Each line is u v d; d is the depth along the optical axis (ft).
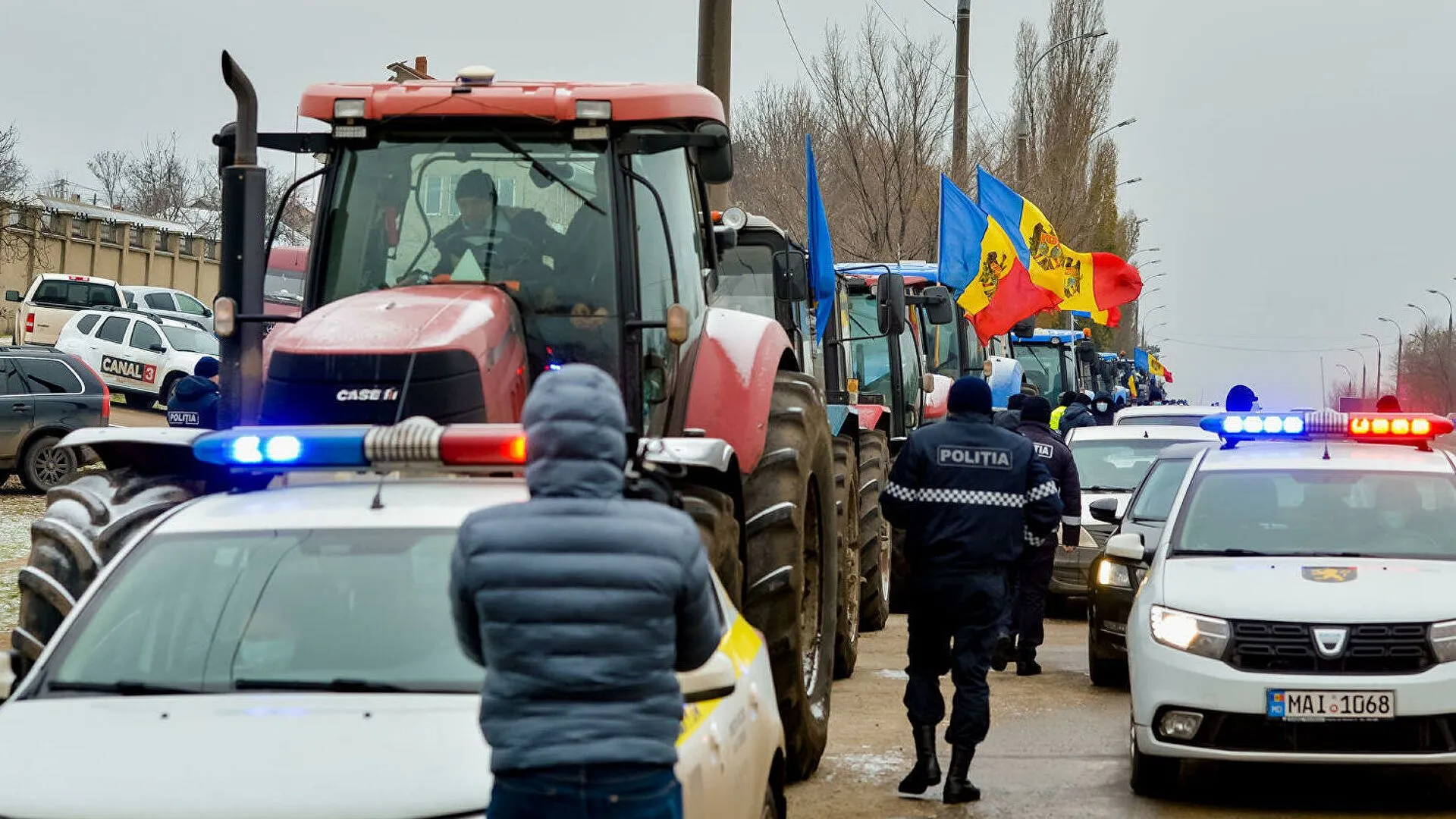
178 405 116.06
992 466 62.39
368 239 59.62
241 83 57.93
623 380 58.44
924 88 257.14
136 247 473.26
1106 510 89.25
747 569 61.46
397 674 37.60
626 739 29.35
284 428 41.91
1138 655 63.67
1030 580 91.81
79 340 249.34
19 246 423.64
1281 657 61.36
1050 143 348.18
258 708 36.17
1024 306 147.43
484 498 42.88
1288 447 79.61
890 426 121.90
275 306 236.43
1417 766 69.41
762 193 282.56
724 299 96.99
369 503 42.75
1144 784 63.10
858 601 94.07
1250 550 70.03
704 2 120.57
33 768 33.60
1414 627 60.85
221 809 31.89
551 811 29.27
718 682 37.06
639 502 30.94
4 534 144.56
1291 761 60.75
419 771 33.24
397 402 51.44
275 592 39.75
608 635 29.48
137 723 35.50
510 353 55.11
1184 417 145.89
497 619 29.63
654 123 60.95
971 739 62.23
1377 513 71.67
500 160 59.62
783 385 67.36
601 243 58.90
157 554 41.34
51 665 38.93
